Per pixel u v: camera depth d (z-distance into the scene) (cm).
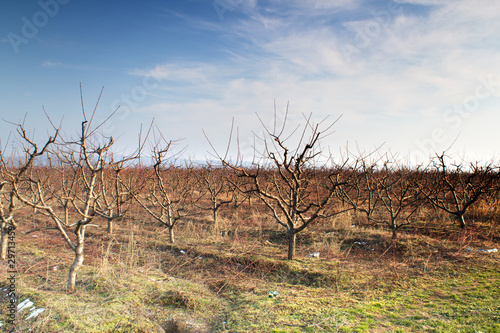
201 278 573
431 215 986
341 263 619
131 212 1122
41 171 962
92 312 379
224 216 1122
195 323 405
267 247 763
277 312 406
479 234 762
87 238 815
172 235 791
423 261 615
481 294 442
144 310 413
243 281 550
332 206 1116
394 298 446
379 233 813
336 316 386
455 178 1120
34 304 396
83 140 435
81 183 1078
